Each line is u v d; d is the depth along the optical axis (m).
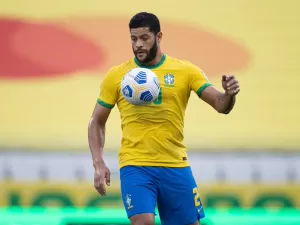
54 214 25.27
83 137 56.47
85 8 70.25
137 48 19.59
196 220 20.58
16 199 51.53
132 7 70.31
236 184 51.50
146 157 19.80
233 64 64.81
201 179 51.50
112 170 50.62
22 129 57.50
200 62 65.38
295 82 62.56
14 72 64.19
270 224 24.98
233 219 25.09
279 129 57.81
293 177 52.03
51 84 63.03
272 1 69.56
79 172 51.94
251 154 52.62
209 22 68.81
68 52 66.50
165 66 20.12
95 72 64.31
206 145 54.19
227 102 19.19
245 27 68.06
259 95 61.56
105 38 67.88
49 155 52.50
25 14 69.38
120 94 20.20
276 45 66.06
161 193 20.06
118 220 25.05
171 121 19.91
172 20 69.06
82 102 61.22
